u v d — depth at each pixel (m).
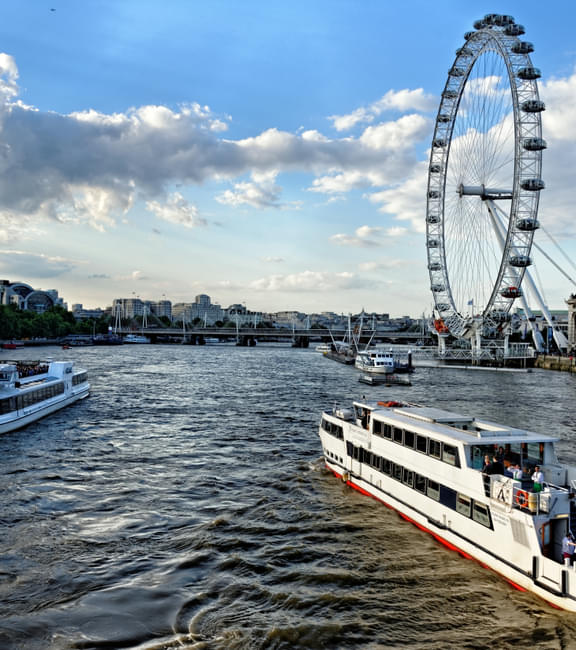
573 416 73.00
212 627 20.47
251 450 47.41
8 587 23.09
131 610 21.48
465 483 26.41
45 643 19.25
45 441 50.84
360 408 39.62
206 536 28.61
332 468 40.06
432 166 167.12
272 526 30.09
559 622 20.77
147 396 84.44
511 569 23.41
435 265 171.00
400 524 30.42
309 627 20.47
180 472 40.50
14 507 32.66
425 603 22.27
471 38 147.50
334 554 26.66
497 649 19.31
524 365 168.50
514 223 136.38
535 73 129.00
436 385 114.44
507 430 28.66
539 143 130.88
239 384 104.69
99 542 27.86
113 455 45.53
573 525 23.48
